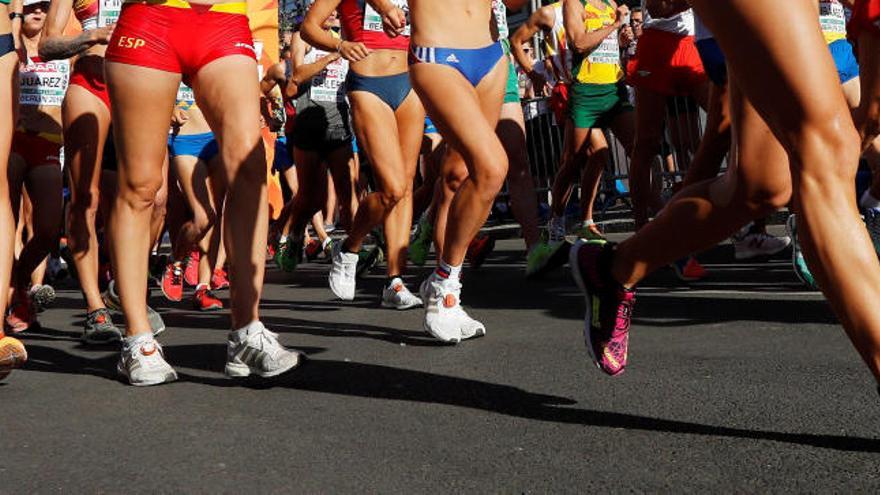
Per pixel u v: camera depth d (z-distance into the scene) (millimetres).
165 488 3740
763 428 4020
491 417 4512
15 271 8633
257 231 5559
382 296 9320
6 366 5543
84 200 7812
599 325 4570
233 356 5590
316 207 12719
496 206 20516
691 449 3812
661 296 8320
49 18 6824
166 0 5504
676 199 4160
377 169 8258
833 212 3416
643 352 5859
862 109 6047
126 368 5762
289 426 4566
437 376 5512
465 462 3840
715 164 7852
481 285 10305
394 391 5199
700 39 7621
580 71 11281
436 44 6234
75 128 7832
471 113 6105
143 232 5812
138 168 5656
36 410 5188
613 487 3438
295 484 3701
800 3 3367
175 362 6547
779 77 3367
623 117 11414
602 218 18297
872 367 3445
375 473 3770
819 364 5184
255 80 5613
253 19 15484
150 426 4711
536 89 13422
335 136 12164
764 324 6551
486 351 6230
